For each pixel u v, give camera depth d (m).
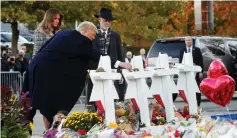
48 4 34.69
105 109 9.62
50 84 10.73
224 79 8.95
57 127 9.52
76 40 10.73
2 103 8.11
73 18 35.41
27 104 8.37
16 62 26.11
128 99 10.22
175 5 39.66
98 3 35.81
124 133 8.59
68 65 10.75
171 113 10.23
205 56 22.89
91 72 9.73
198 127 8.55
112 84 9.67
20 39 39.84
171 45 22.55
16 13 33.84
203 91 9.13
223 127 8.16
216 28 41.12
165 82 10.28
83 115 9.13
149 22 39.16
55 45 10.77
